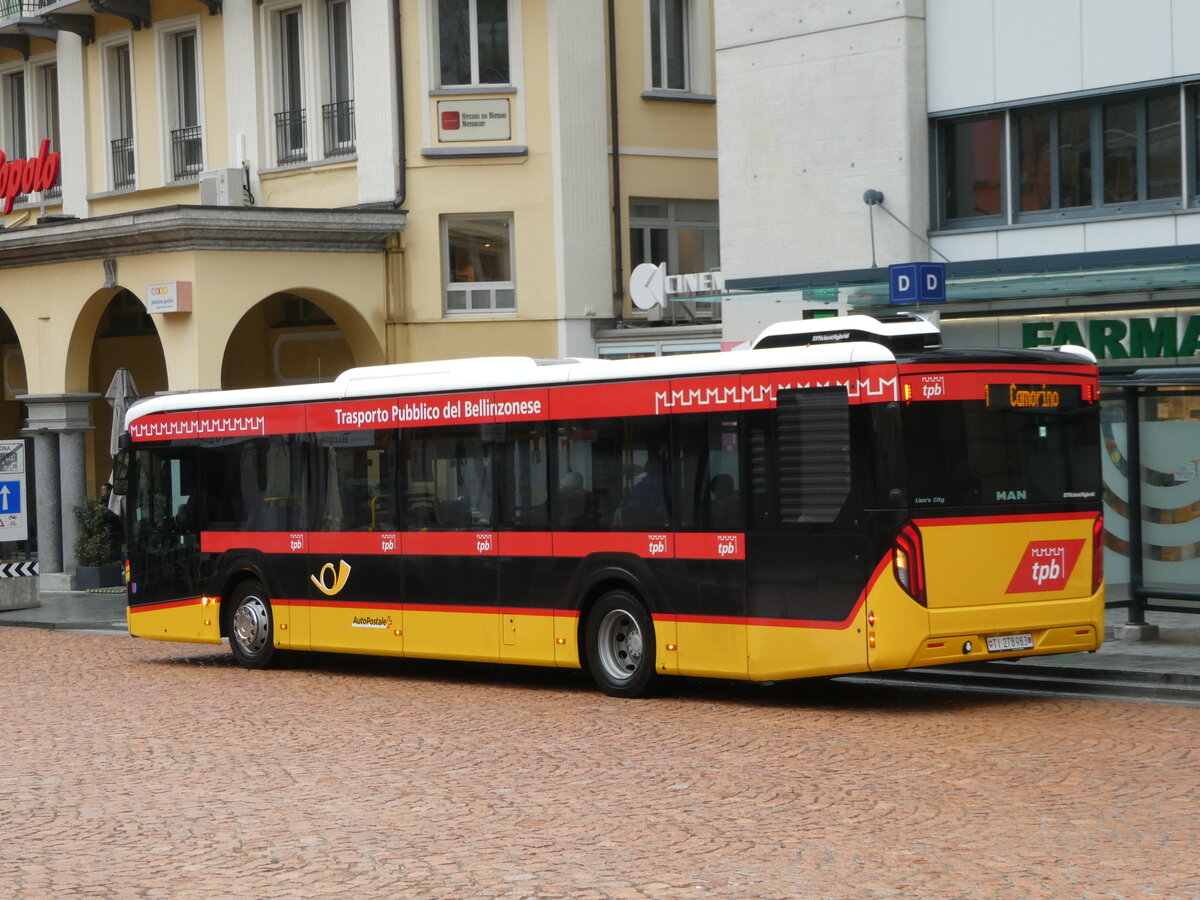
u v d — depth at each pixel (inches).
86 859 392.2
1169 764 461.1
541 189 1224.8
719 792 444.1
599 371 652.7
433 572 713.6
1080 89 857.5
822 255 952.9
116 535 1300.4
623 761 498.6
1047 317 870.4
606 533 649.0
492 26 1229.7
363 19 1232.8
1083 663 658.2
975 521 581.6
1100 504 615.5
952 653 576.1
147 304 1171.3
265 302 1350.9
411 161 1223.5
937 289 810.8
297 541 775.1
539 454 673.6
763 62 973.2
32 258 1270.9
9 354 1608.0
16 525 1169.4
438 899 341.4
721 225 998.4
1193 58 818.8
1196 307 817.5
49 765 529.7
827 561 581.9
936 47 912.3
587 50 1230.3
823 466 584.4
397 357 1228.5
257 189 1284.4
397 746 542.6
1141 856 358.0
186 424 829.8
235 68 1291.8
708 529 616.4
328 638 761.6
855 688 661.9
